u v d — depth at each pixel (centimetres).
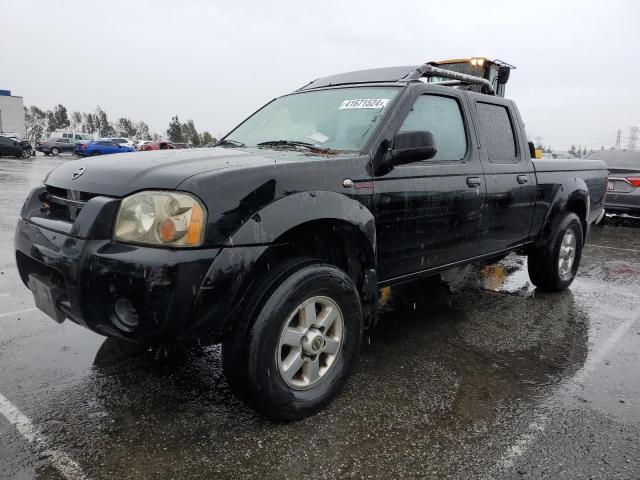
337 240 296
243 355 243
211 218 227
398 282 340
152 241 224
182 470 225
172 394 290
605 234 961
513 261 676
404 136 300
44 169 2191
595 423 272
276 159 272
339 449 243
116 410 272
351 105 345
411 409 281
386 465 233
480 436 257
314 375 270
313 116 357
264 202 244
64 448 238
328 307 272
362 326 292
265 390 246
